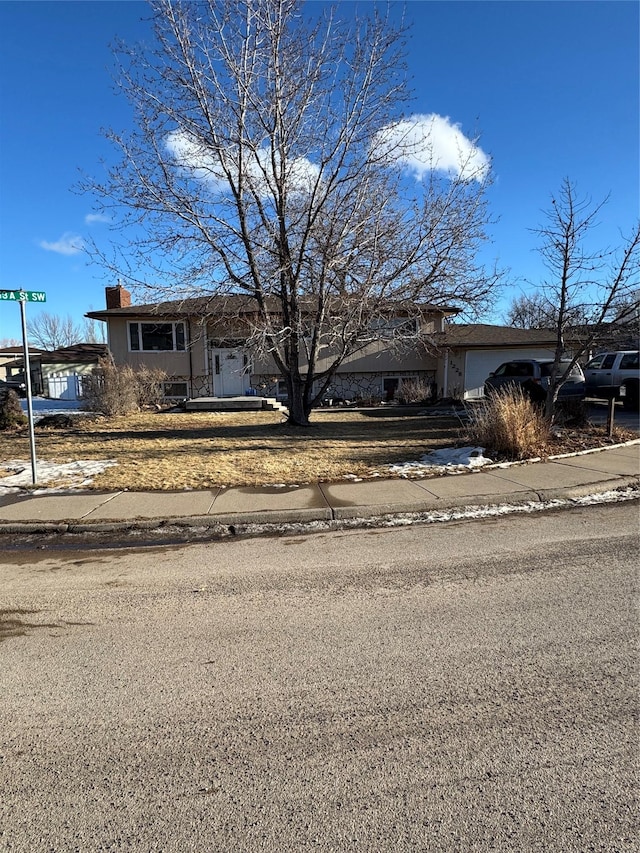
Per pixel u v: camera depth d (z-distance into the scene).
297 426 14.01
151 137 10.59
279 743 2.54
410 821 2.06
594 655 3.25
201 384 23.41
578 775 2.27
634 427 12.40
